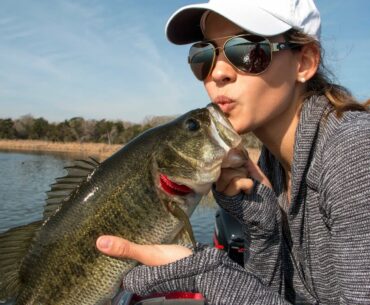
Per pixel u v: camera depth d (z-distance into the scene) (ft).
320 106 1.74
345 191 1.44
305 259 1.90
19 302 1.94
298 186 1.76
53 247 1.89
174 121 1.95
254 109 1.76
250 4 1.74
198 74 1.91
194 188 1.84
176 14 1.95
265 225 1.87
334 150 1.52
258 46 1.73
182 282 1.63
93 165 1.97
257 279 1.65
